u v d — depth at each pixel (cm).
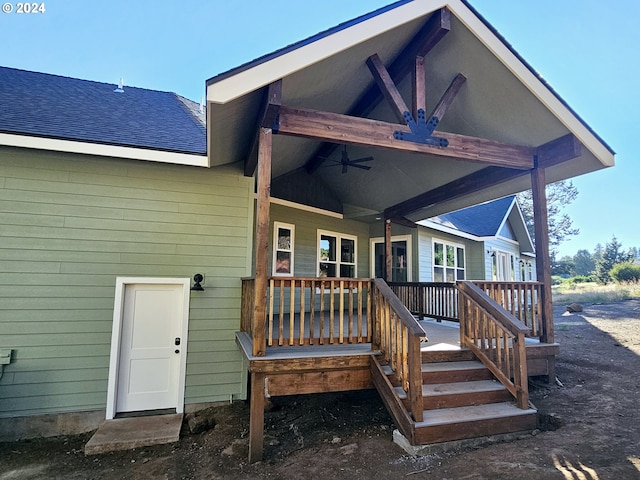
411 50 497
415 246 1035
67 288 532
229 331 595
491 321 462
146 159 539
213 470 394
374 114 651
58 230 535
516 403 420
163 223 580
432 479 324
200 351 580
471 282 510
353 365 434
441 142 498
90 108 680
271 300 424
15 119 545
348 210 1001
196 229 594
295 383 421
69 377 524
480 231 1334
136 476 396
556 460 337
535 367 528
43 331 519
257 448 399
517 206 1557
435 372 444
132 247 564
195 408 569
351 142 450
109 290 549
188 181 597
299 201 880
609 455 342
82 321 535
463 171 684
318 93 507
